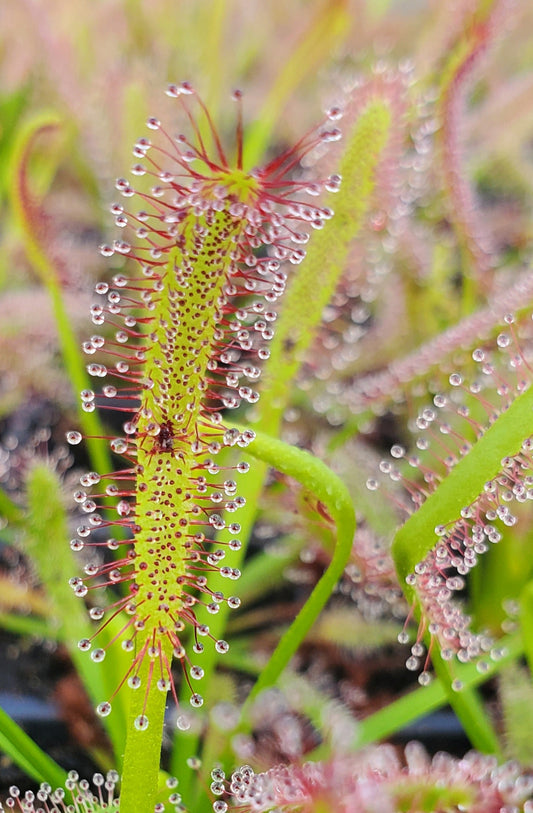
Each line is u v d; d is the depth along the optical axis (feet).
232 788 0.44
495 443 0.45
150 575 0.43
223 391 0.76
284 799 0.40
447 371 0.58
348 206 0.53
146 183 0.61
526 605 0.52
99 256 0.83
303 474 0.46
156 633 0.43
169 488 0.43
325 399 0.70
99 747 0.62
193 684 0.56
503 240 0.93
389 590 0.55
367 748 0.42
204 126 0.86
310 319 0.54
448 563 0.48
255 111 1.03
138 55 1.03
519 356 0.46
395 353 0.75
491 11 0.60
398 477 0.49
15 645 0.69
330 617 0.65
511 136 0.91
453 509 0.45
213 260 0.41
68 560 0.56
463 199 0.64
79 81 0.90
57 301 0.62
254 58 1.23
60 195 0.98
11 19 0.89
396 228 0.63
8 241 0.83
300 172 0.95
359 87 0.54
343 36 1.02
